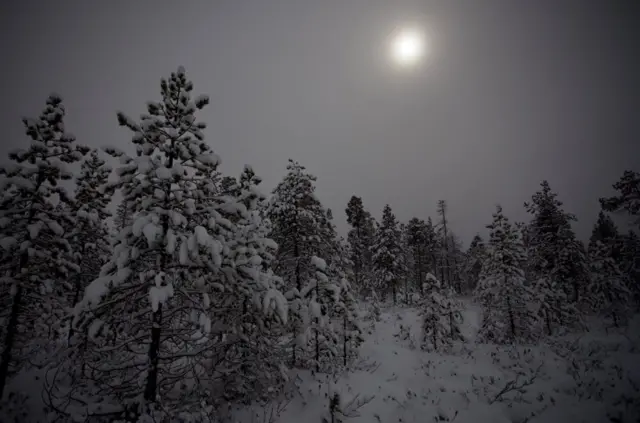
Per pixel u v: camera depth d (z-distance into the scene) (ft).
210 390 34.35
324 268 44.88
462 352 54.39
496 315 66.03
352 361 50.11
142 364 26.43
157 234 25.05
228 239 30.99
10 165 31.19
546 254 85.25
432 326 59.82
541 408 29.94
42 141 33.12
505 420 29.48
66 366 36.47
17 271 31.99
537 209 88.02
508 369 40.81
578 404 28.99
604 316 60.29
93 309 23.67
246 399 34.78
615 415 26.12
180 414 27.66
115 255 25.55
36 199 32.40
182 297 28.86
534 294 66.74
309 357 46.06
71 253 35.35
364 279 128.47
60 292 38.04
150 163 27.02
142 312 27.14
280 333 39.27
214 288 31.42
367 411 33.30
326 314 43.04
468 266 168.04
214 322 34.65
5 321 31.30
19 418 27.68
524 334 62.54
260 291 32.37
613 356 36.19
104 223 54.85
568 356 40.19
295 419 32.17
